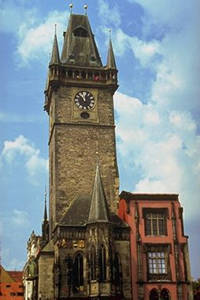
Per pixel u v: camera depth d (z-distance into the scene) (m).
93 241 73.38
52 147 92.25
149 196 81.50
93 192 77.88
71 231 75.94
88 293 71.56
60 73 92.00
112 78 93.50
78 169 86.81
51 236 86.50
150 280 76.19
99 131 90.44
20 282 149.12
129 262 76.19
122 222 79.44
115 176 87.69
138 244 77.56
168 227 80.12
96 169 81.00
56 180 85.25
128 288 74.69
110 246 73.00
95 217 74.50
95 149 88.94
